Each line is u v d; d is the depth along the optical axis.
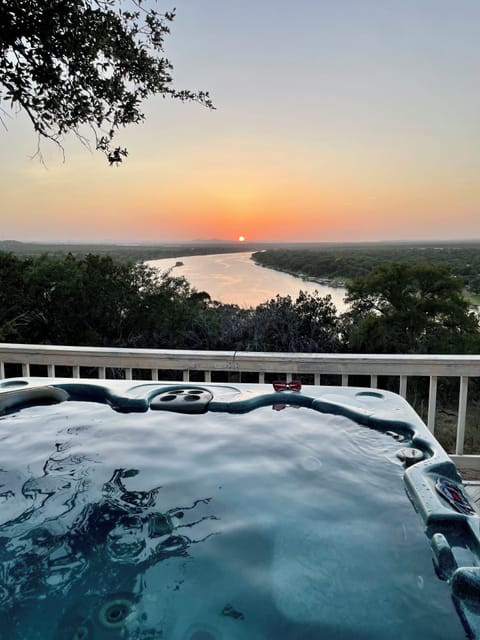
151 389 2.31
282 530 1.34
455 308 8.76
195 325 7.11
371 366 2.49
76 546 1.29
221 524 1.38
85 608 1.06
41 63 3.38
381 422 1.91
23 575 1.17
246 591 1.10
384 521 1.34
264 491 1.55
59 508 1.47
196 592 1.10
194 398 2.20
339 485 1.57
